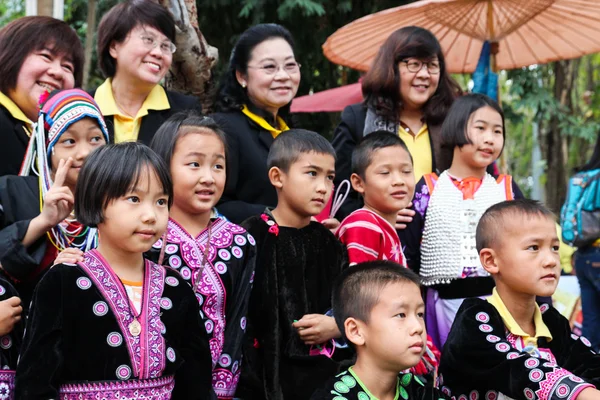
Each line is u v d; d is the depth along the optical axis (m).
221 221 3.07
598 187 5.08
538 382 2.59
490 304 2.93
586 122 11.05
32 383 2.29
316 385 2.98
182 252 2.88
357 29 4.91
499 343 2.75
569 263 6.85
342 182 3.65
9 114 3.30
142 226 2.42
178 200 2.95
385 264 2.79
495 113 3.68
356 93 6.77
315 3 7.34
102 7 7.98
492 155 3.66
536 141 12.64
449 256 3.54
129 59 3.63
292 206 3.16
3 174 3.23
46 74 3.32
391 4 7.94
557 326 3.07
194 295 2.64
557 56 5.21
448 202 3.60
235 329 2.92
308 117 8.69
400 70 3.84
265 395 2.97
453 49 5.23
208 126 2.99
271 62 3.82
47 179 2.84
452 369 2.94
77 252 2.50
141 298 2.48
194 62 4.45
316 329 3.01
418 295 2.71
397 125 3.88
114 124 3.66
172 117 3.06
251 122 3.81
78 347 2.36
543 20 4.98
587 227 5.10
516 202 2.97
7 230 2.68
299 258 3.12
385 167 3.35
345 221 3.36
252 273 3.00
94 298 2.39
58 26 3.42
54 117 2.88
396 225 3.62
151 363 2.41
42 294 2.36
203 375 2.58
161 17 3.69
